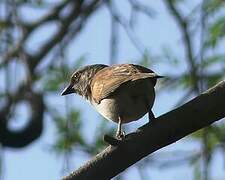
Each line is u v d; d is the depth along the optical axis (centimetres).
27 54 1219
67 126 1197
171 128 737
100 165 733
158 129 736
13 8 1216
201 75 1126
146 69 936
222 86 745
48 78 1327
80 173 732
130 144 732
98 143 1311
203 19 1154
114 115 914
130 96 892
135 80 866
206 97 743
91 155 1305
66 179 732
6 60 1202
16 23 1209
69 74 1305
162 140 739
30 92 1182
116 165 734
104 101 917
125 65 955
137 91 888
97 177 735
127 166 740
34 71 1259
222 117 747
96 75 1002
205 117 742
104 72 977
